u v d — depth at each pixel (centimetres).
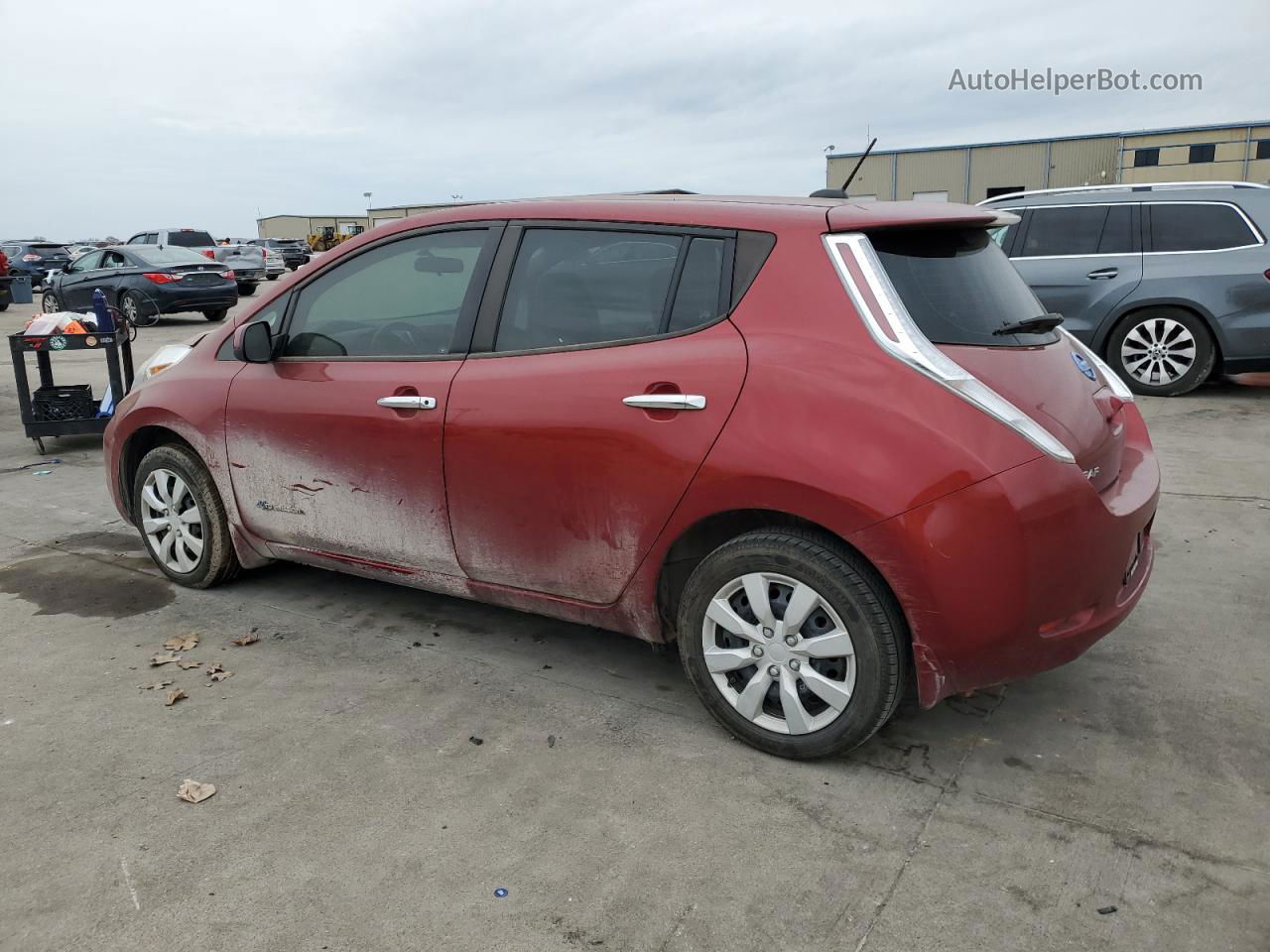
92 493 614
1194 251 813
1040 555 255
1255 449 650
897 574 258
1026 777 281
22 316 2038
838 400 262
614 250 311
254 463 389
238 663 361
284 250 4569
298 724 315
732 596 293
